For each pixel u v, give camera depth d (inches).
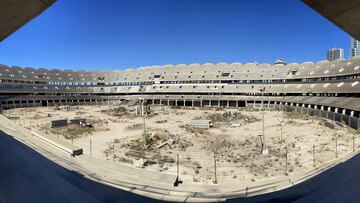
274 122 1811.0
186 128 1587.1
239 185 534.0
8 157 621.9
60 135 1321.4
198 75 3644.2
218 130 1520.7
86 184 445.7
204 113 2496.3
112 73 4168.3
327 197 369.4
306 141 1120.2
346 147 939.3
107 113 2539.4
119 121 1950.1
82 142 1154.7
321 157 815.7
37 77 3457.2
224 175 671.1
